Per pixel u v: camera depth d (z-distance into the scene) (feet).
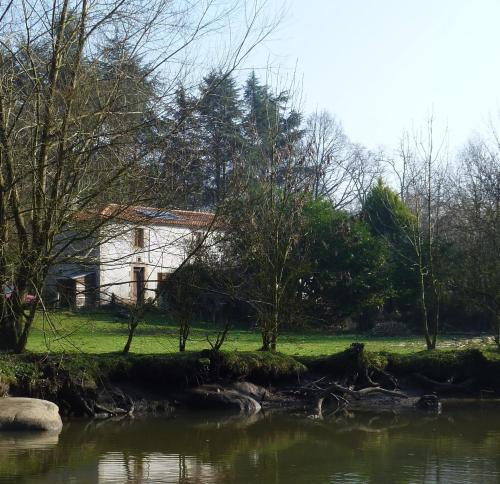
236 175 56.59
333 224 116.16
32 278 48.08
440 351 66.64
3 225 46.11
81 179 48.14
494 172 93.25
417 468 38.24
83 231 48.65
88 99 47.26
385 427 51.52
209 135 52.21
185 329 64.49
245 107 84.74
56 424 48.14
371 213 133.69
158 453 41.96
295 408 59.36
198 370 57.82
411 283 117.29
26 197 50.19
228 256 63.31
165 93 47.06
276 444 45.06
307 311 87.71
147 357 57.77
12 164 46.62
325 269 113.19
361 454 41.96
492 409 59.88
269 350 64.59
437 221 101.76
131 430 49.06
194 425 51.37
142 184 48.14
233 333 101.04
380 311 121.19
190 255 53.42
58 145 46.11
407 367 64.28
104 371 55.42
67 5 45.98
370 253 115.24
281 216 65.92
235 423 52.49
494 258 78.64
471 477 36.17
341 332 116.78
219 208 53.16
